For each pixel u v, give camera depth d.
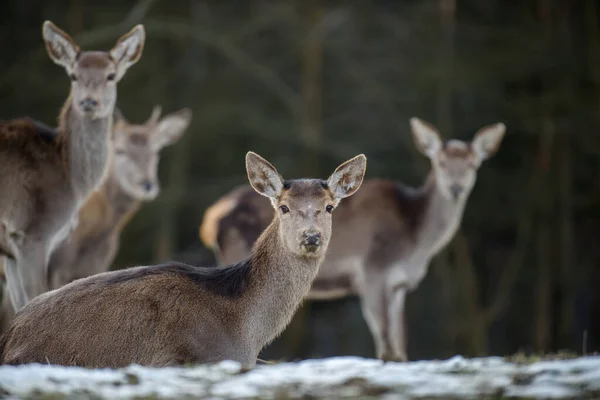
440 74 20.00
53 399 4.77
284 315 6.61
